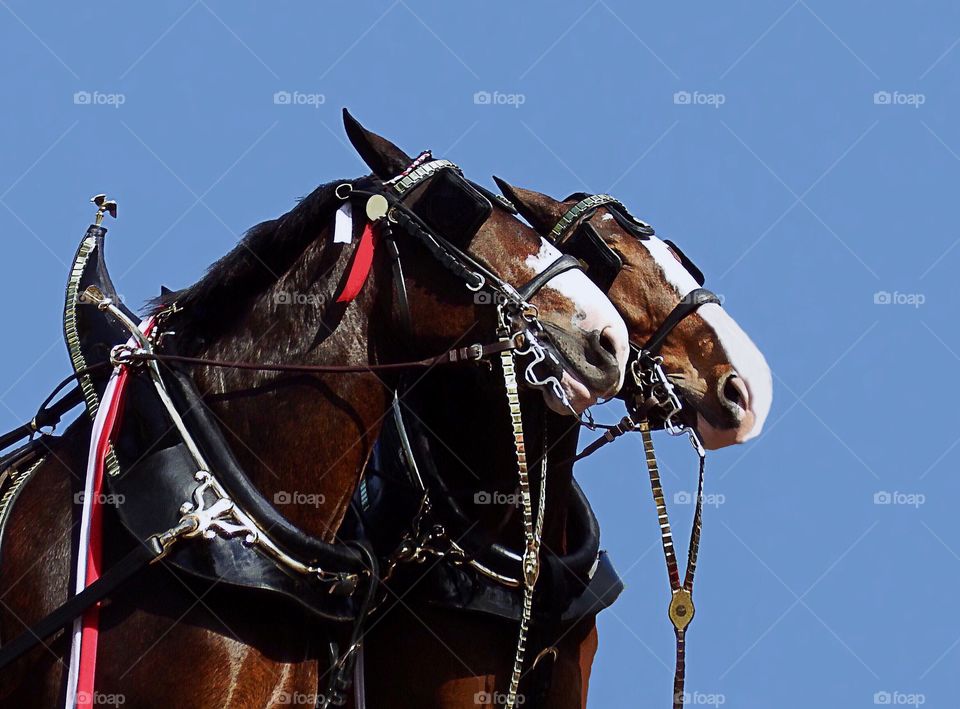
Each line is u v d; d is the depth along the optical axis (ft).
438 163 16.24
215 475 14.84
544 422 18.01
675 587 17.40
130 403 15.26
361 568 15.51
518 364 16.34
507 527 18.29
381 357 15.80
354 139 16.22
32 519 15.23
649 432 18.13
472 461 18.29
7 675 14.78
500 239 16.20
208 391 15.55
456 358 15.80
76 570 14.62
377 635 17.80
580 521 19.63
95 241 16.65
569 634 19.03
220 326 15.92
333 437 15.39
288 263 15.92
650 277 18.97
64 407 16.40
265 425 15.34
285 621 14.97
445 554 17.80
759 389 18.24
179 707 14.38
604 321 15.99
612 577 19.65
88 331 15.90
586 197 19.86
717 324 18.52
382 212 15.61
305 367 15.25
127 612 14.57
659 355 18.56
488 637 17.94
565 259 16.22
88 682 14.26
